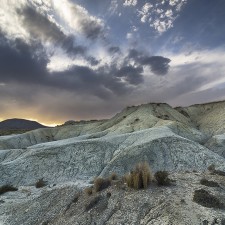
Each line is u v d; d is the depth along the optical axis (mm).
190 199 17141
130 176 20406
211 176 23562
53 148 65875
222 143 75562
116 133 105375
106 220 17375
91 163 59531
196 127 131000
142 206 17359
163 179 20219
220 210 15703
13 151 77188
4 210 27578
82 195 22797
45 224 20781
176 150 58406
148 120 116438
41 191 36719
